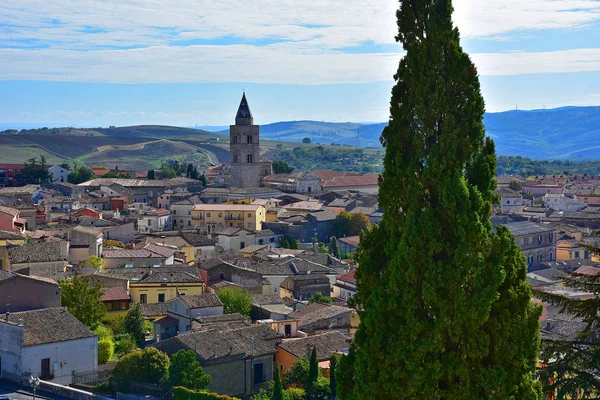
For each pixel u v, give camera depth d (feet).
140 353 327.88
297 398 308.81
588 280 163.12
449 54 147.02
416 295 141.79
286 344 360.69
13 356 328.70
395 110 152.05
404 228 143.84
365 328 149.07
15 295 371.56
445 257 143.43
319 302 476.95
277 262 613.11
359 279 155.94
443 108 145.38
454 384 141.79
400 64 152.46
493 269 140.46
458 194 140.67
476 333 140.97
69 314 355.77
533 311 146.00
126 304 453.17
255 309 468.34
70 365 337.11
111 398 315.58
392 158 151.12
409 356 140.56
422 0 150.71
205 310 426.10
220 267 538.06
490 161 147.74
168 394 313.32
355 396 147.33
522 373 143.33
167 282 486.38
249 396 341.41
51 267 478.59
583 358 156.87
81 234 597.93
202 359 334.65
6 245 491.31
